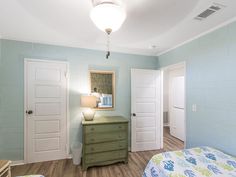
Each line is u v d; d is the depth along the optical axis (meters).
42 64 2.79
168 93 5.52
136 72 3.34
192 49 2.53
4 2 1.48
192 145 2.52
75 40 2.64
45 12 1.65
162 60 3.41
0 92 2.59
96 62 3.14
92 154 2.53
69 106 2.94
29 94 2.72
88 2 1.43
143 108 3.37
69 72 2.96
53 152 2.85
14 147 2.64
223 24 1.97
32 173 2.39
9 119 2.62
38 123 2.76
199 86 2.39
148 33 2.26
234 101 1.86
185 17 1.76
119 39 2.55
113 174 2.39
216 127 2.10
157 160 1.76
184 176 1.43
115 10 1.27
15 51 2.65
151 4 1.45
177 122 4.23
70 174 2.38
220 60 2.04
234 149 1.86
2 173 1.41
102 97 3.16
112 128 2.65
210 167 1.59
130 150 3.30
